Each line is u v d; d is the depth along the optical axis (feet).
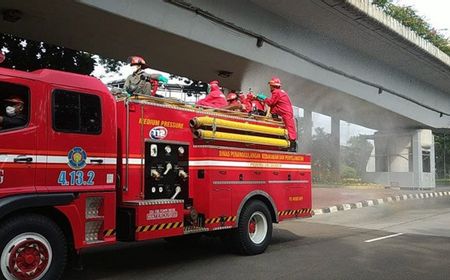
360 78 66.03
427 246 29.71
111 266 24.50
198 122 25.27
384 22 54.13
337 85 61.62
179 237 28.94
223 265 24.53
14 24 36.94
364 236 34.09
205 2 41.86
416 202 62.69
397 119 85.20
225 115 27.22
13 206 17.34
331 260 25.52
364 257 26.27
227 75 53.52
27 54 51.75
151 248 29.73
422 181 92.58
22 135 18.02
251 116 29.48
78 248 19.36
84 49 44.09
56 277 18.72
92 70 56.90
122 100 22.53
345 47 62.13
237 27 44.88
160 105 24.00
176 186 24.72
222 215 25.71
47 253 18.49
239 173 26.96
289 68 52.75
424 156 96.37
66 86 19.63
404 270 23.09
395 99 77.05
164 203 22.62
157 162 23.73
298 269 23.44
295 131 32.07
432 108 89.10
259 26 48.01
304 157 32.22
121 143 22.24
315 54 56.80
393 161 98.43
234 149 26.81
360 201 57.82
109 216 20.62
